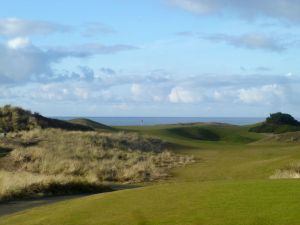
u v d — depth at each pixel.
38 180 17.94
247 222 8.55
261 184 11.49
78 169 28.06
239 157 35.88
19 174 21.20
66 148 34.50
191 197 10.83
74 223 9.92
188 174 28.39
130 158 34.31
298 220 8.38
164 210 10.01
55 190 17.55
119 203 11.16
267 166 26.52
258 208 9.30
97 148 35.72
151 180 26.44
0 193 15.94
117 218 9.85
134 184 24.48
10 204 14.91
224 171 28.03
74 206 11.66
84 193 18.06
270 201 9.71
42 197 16.59
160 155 37.41
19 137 37.50
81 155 33.12
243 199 10.09
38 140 36.41
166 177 27.50
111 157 34.06
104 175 27.75
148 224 9.17
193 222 8.93
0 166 28.33
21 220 11.17
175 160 34.81
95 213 10.51
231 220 8.77
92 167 29.45
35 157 30.33
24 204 14.90
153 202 10.79
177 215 9.52
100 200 11.79
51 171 27.41
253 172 26.00
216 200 10.29
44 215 11.25
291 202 9.48
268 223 8.39
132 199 11.38
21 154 30.36
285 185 11.15
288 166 24.08
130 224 9.33
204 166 31.30
